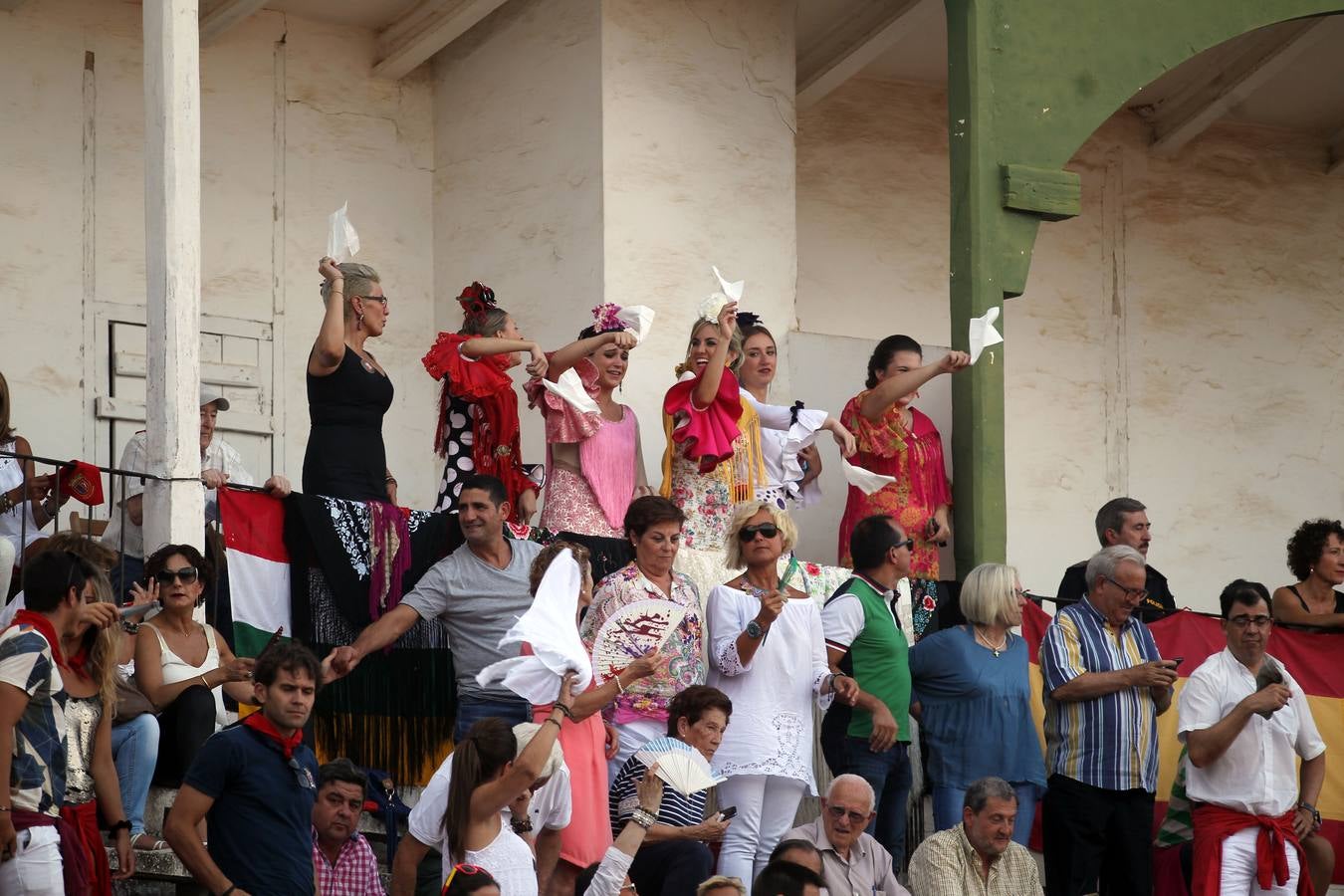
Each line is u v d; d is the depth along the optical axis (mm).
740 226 44438
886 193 51906
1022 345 53531
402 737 33969
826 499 43344
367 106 46656
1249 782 35969
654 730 32312
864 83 51938
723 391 37250
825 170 51156
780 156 45281
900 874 34719
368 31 46906
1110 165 55188
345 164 46281
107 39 43750
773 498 37844
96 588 28094
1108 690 35688
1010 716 35281
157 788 31156
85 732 28078
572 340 43125
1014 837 35031
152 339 33094
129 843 28453
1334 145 57375
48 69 43000
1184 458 54969
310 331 45719
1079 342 54250
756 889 25484
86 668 28312
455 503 35656
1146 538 40688
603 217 42594
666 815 30203
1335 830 41062
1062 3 41969
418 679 34125
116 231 43531
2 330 41938
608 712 32344
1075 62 41906
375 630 32062
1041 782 35438
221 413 44281
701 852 29797
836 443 42406
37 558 27641
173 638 31031
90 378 42844
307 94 46031
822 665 33406
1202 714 36281
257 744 27594
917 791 38156
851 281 51125
